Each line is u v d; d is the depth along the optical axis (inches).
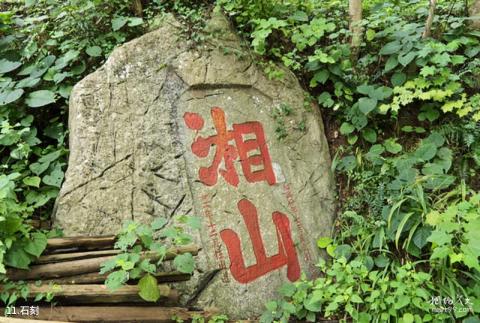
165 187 154.0
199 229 151.8
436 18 196.1
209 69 169.9
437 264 150.6
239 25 188.7
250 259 155.6
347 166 178.1
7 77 179.6
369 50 198.5
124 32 192.1
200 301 145.9
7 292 125.0
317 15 205.0
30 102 167.3
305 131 178.7
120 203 149.8
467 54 188.9
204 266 148.3
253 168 166.6
